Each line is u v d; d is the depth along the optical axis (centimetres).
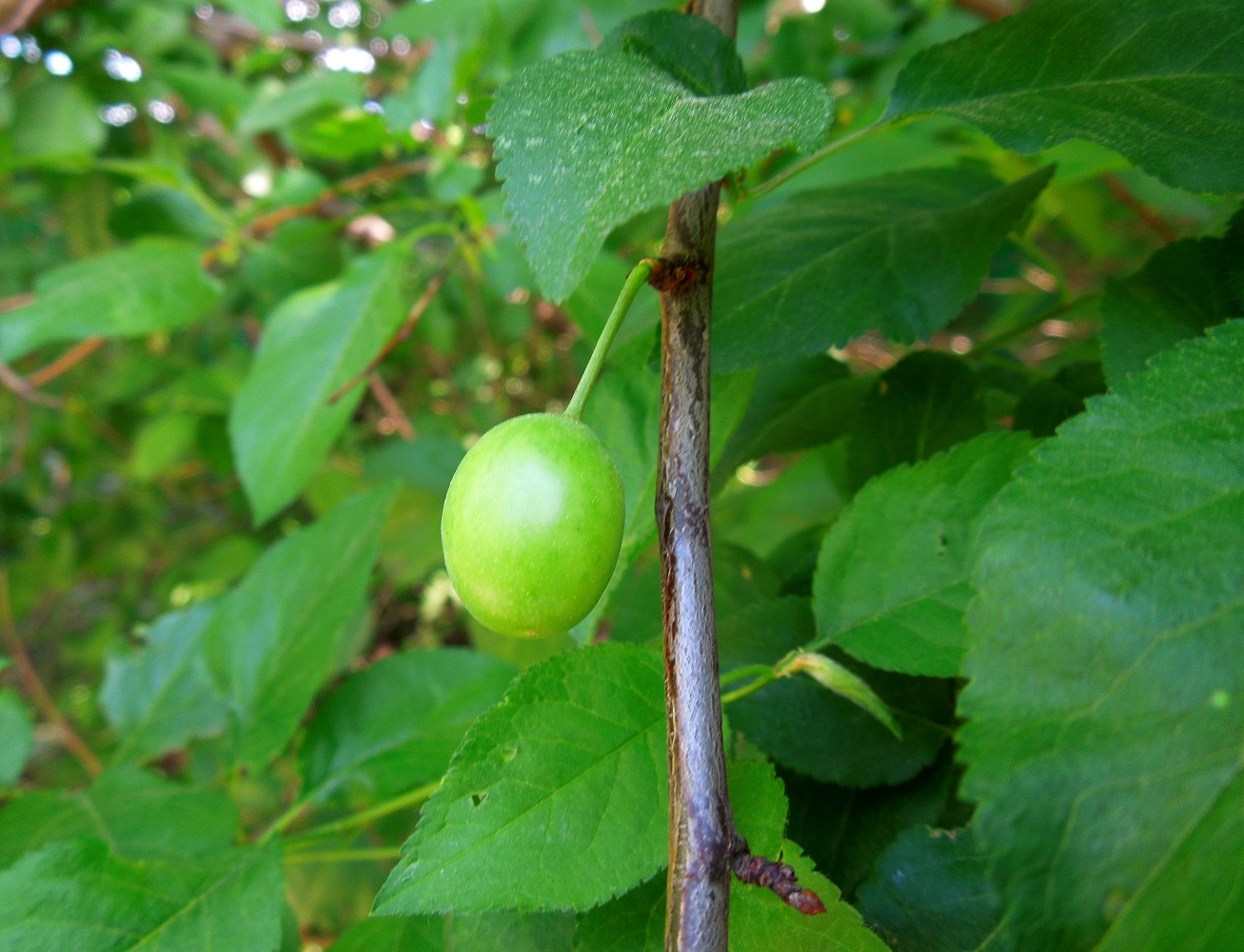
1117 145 11
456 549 10
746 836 10
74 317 25
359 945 14
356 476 40
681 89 10
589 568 9
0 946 13
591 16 27
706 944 8
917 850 11
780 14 39
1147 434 9
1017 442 13
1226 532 8
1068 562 8
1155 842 7
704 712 9
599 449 10
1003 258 29
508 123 9
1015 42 12
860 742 13
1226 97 11
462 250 28
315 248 33
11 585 51
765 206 24
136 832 17
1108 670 8
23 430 47
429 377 52
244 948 13
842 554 13
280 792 30
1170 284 13
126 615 52
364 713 18
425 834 10
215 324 47
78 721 49
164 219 32
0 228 52
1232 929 6
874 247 15
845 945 10
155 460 43
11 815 18
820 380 19
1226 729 7
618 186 9
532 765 10
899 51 31
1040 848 7
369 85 47
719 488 18
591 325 23
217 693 20
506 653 24
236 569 46
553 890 10
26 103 35
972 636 8
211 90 35
